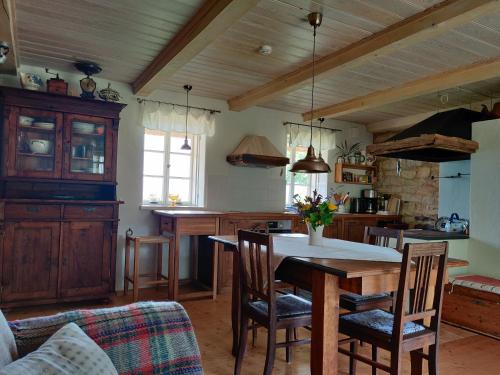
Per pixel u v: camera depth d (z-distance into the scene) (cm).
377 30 282
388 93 431
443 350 294
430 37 268
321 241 276
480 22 263
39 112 362
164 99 457
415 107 512
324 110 520
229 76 401
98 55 351
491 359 278
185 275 474
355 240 555
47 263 355
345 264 205
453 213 470
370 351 288
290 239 307
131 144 442
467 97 460
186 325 129
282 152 546
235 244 266
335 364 206
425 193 558
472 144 385
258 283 223
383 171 627
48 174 367
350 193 617
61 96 366
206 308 379
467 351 293
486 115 425
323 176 594
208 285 447
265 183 531
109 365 101
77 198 392
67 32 302
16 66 352
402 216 590
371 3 243
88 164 389
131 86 440
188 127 468
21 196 375
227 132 502
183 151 492
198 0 246
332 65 332
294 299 249
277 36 298
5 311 346
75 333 105
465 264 238
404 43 277
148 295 421
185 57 310
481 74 341
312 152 295
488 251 378
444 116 422
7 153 349
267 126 534
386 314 223
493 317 325
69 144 376
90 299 376
